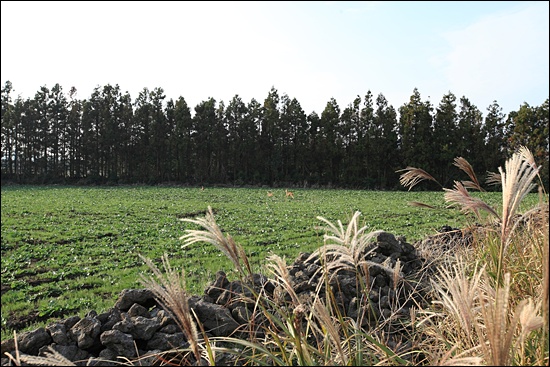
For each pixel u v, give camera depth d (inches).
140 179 3048.7
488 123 2623.0
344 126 2945.4
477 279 93.0
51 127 3149.6
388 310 161.0
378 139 2768.2
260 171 3009.4
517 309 76.2
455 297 91.3
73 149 3174.2
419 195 1982.0
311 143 2989.7
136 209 1222.9
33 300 362.0
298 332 98.1
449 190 104.0
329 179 2888.8
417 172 137.6
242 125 3026.6
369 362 104.5
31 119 3107.8
